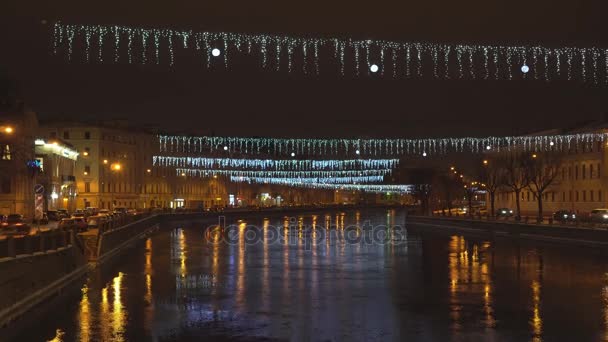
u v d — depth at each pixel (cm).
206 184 17875
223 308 2975
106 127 13575
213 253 5678
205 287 3603
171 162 16350
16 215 7312
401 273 4222
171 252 5775
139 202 14912
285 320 2700
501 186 12006
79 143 13138
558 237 6531
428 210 14262
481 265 4691
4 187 8519
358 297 3275
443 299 3212
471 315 2819
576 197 10150
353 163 14350
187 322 2670
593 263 4750
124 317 2777
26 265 2909
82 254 4253
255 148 18262
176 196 16538
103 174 13338
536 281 3834
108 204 13488
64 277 3619
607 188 9344
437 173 14638
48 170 10388
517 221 8162
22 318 2752
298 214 18188
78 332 2505
